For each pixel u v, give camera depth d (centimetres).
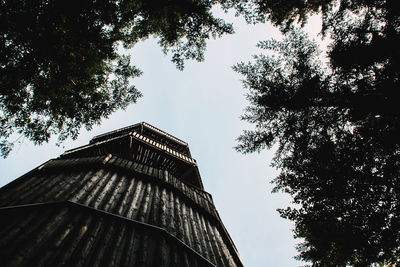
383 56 516
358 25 584
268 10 763
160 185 798
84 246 420
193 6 812
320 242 650
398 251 521
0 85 567
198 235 657
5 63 540
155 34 961
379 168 543
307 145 647
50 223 449
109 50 722
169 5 799
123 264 410
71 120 768
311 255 711
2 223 445
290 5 727
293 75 684
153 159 1169
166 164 1207
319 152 602
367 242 532
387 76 520
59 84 628
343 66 573
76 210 511
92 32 655
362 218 533
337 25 601
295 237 779
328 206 583
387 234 505
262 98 690
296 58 685
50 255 381
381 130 539
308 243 746
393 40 499
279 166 698
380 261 544
